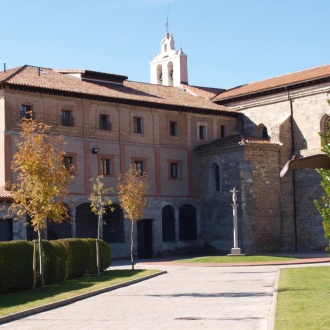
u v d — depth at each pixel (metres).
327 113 57.97
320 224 57.72
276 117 62.16
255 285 29.25
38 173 29.38
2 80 49.59
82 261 36.06
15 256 28.23
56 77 57.22
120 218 56.53
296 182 59.62
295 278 30.62
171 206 60.34
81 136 54.53
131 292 27.81
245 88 67.31
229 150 58.72
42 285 28.25
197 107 62.28
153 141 59.69
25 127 30.58
